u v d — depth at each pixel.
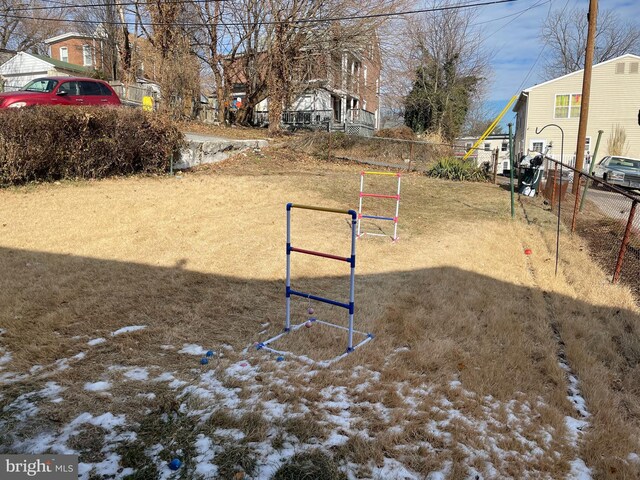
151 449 2.90
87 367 3.83
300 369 3.98
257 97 25.92
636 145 28.91
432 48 37.38
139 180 11.66
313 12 21.56
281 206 10.39
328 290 5.90
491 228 9.86
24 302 5.00
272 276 6.29
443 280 6.34
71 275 5.85
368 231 9.03
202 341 4.42
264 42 25.02
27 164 9.94
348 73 25.53
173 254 6.90
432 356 4.22
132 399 3.40
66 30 41.06
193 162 14.13
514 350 4.41
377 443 3.01
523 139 32.50
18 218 8.09
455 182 16.91
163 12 20.69
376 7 22.17
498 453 3.01
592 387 3.85
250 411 3.30
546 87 30.14
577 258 7.87
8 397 3.37
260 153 17.06
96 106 11.30
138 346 4.24
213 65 24.62
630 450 3.12
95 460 2.79
